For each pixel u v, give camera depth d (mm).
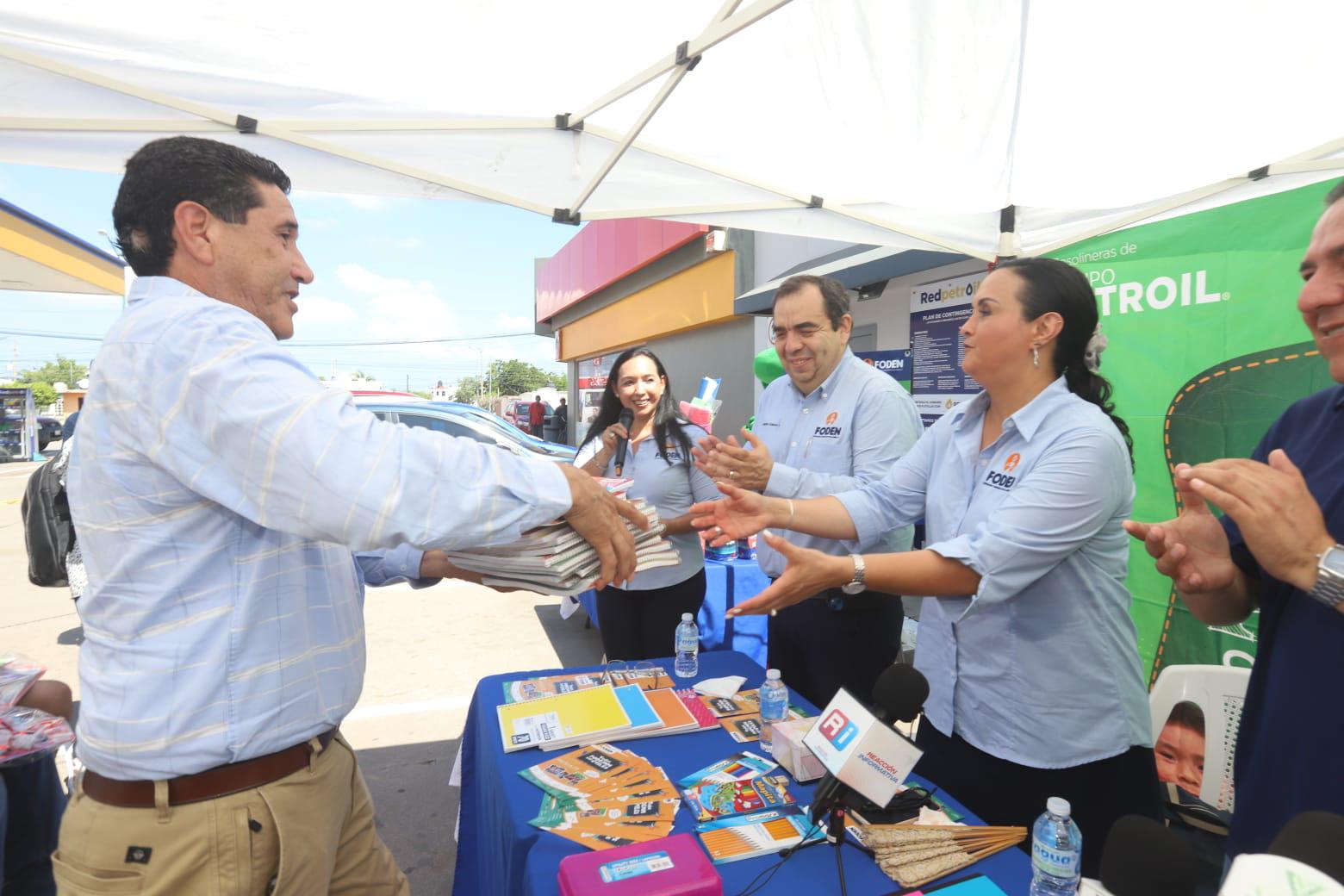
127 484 1008
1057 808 1139
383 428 960
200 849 1053
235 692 1049
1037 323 1486
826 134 2162
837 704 1211
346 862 1369
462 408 7117
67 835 1093
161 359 962
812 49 1801
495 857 1539
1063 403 1487
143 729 1013
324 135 2105
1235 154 2199
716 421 9109
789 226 2734
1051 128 2082
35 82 1795
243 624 1054
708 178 2441
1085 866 1493
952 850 1242
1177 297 2842
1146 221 2791
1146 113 2000
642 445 2988
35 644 4688
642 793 1431
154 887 1054
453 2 1590
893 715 1202
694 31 1695
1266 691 1138
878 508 1812
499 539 986
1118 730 1479
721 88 1967
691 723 1751
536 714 1774
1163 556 1241
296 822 1130
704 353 9555
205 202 1089
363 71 1867
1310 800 1021
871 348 5734
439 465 939
